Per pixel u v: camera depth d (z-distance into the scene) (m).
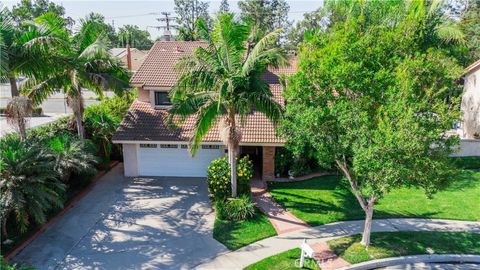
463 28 36.16
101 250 13.28
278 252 13.07
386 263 12.35
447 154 10.52
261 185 19.48
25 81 17.95
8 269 9.91
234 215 15.51
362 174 11.11
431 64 11.75
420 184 10.77
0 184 12.27
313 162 20.89
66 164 15.59
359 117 10.86
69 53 17.02
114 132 21.41
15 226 14.20
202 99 15.03
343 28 15.56
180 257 12.85
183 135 20.22
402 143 9.86
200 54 14.81
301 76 12.02
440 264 12.49
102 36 19.11
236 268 12.15
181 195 18.44
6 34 14.44
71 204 17.17
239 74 14.20
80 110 18.80
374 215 15.84
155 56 24.61
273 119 14.74
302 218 15.68
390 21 22.44
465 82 26.73
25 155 12.98
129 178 20.80
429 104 10.57
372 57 12.87
